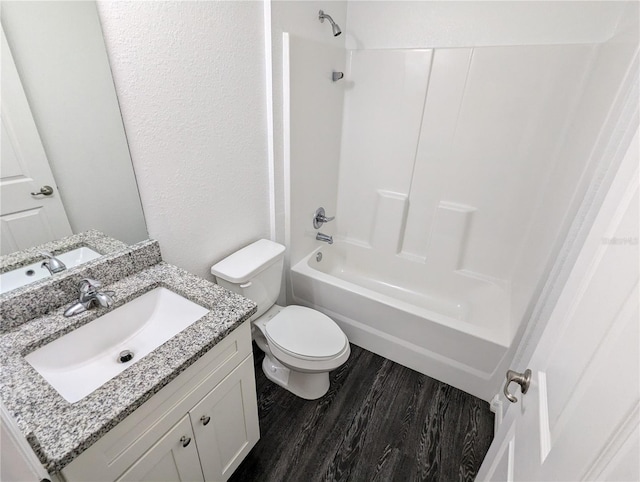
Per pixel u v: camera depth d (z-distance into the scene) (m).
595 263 0.59
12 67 0.80
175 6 1.07
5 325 0.90
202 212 1.42
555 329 0.71
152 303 1.17
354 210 2.50
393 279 2.48
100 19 0.90
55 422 0.67
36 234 0.95
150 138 1.12
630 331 0.39
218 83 1.30
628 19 1.27
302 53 1.63
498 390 1.62
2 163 0.84
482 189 1.99
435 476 1.38
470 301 2.18
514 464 0.71
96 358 1.00
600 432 0.40
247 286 1.51
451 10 1.75
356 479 1.37
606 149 1.08
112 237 1.13
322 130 2.04
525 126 1.76
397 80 1.98
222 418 1.11
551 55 1.58
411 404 1.69
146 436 0.82
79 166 0.98
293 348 1.49
